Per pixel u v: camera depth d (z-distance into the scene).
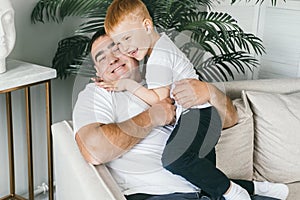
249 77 3.23
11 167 2.07
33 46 2.09
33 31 2.07
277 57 3.14
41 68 1.83
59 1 1.97
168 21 2.04
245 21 3.11
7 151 2.12
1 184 2.13
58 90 2.25
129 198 1.37
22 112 2.13
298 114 1.96
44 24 2.11
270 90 2.09
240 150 1.85
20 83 1.69
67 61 2.00
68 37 2.22
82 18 2.26
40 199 2.30
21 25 2.01
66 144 1.53
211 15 2.22
